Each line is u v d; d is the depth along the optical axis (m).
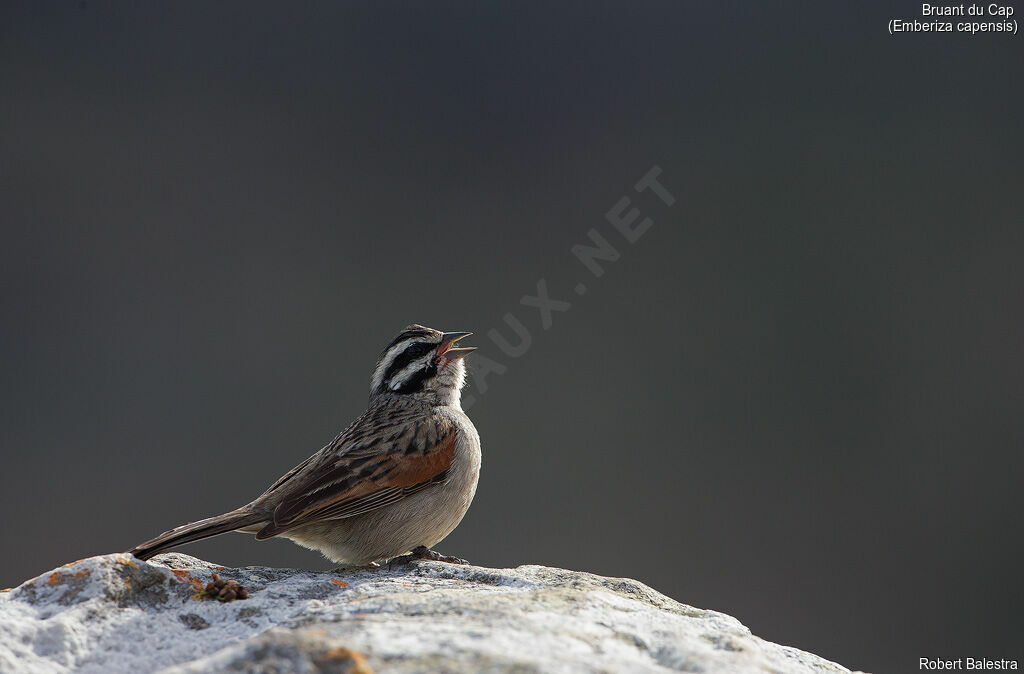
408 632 6.41
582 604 7.76
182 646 7.55
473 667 5.79
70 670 7.16
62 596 7.98
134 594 8.16
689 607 9.07
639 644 7.05
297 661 5.61
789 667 7.24
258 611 8.20
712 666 6.61
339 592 8.86
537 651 6.36
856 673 7.77
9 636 7.28
